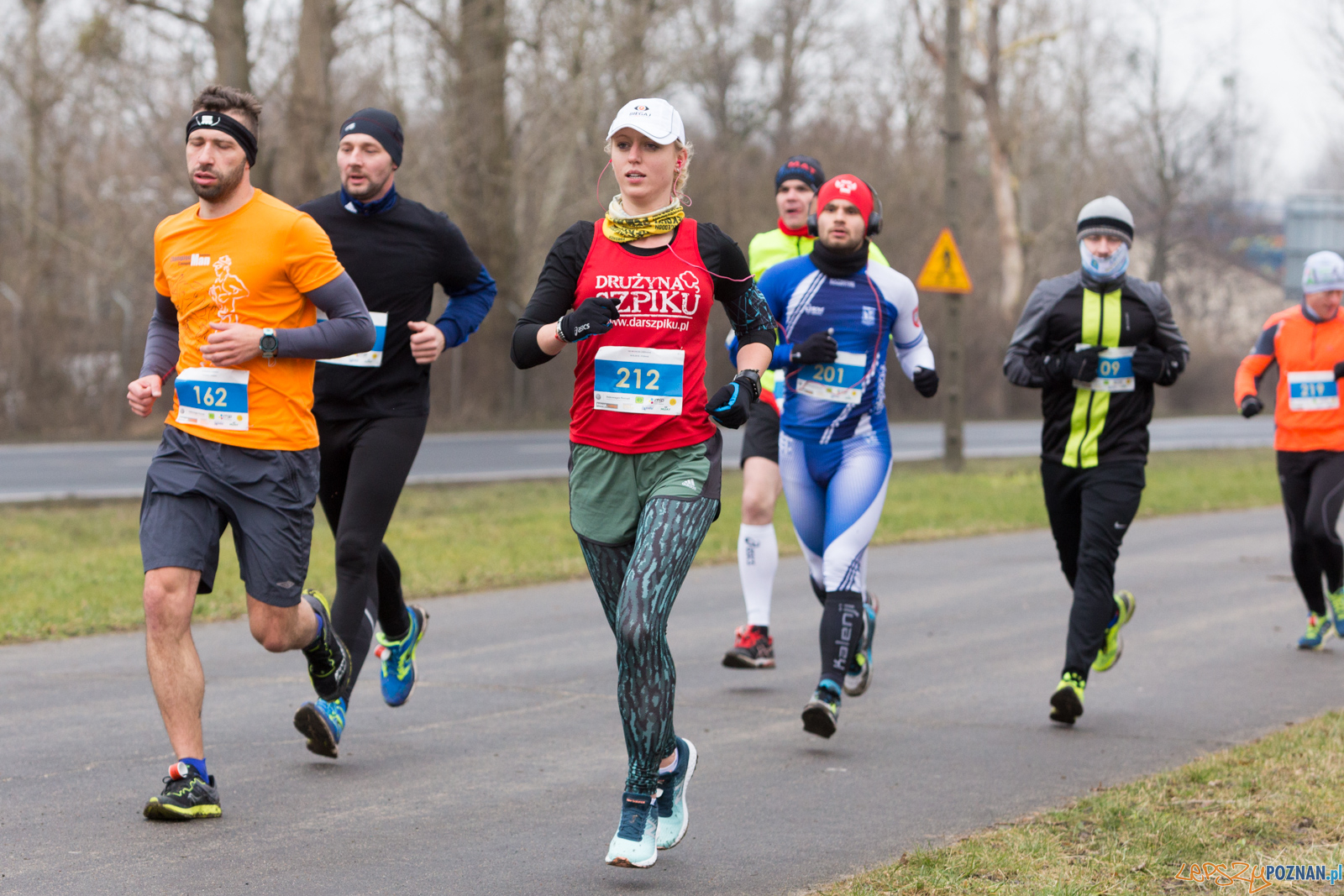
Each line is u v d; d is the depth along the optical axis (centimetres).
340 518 884
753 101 6862
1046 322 1045
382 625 950
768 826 754
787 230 1241
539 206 4853
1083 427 1038
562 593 1588
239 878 645
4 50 4803
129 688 1059
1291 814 749
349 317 770
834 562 961
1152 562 1917
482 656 1230
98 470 3206
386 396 903
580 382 681
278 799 782
